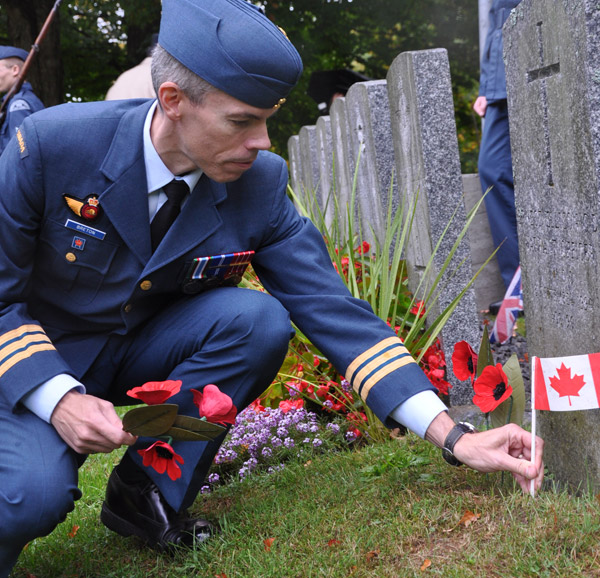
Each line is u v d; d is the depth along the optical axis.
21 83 5.18
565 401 1.85
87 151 1.84
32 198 1.83
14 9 10.68
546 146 2.05
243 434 2.97
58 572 2.13
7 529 1.70
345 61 13.59
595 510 1.80
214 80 1.64
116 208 1.84
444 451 1.92
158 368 2.08
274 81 1.65
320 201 6.18
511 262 4.71
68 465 1.77
